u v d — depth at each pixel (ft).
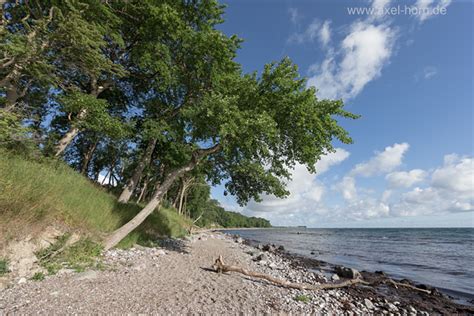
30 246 21.08
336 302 24.50
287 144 37.93
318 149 35.76
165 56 48.91
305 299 22.50
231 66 51.55
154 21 47.93
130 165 106.32
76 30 27.96
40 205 23.00
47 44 29.45
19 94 39.32
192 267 30.50
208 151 37.58
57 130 58.85
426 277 47.57
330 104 34.37
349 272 41.63
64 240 23.95
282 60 36.37
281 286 26.96
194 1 58.44
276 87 36.88
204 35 49.03
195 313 15.96
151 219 56.65
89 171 110.73
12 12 31.96
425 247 115.34
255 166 39.96
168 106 59.93
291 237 192.85
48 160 36.60
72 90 38.75
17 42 26.32
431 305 29.30
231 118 31.04
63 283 18.51
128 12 48.55
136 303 16.42
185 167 37.81
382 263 64.34
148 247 39.78
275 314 17.94
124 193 54.65
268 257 55.16
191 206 202.59
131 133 50.39
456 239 178.91
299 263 55.77
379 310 24.98
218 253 48.55
